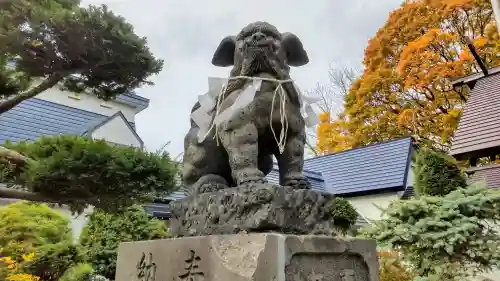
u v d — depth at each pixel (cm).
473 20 1359
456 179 693
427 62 1341
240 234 168
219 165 223
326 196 198
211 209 190
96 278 640
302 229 180
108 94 559
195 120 215
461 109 1287
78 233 826
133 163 456
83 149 441
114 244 707
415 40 1395
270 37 206
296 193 183
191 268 179
